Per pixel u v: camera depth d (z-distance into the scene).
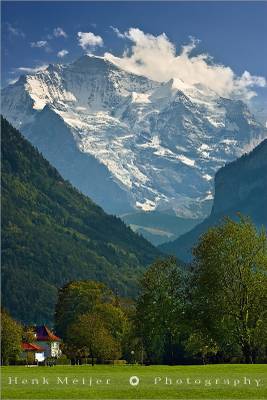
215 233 141.25
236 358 162.25
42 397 69.38
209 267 137.25
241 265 137.00
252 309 136.00
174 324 155.12
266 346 140.75
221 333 135.75
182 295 158.00
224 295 136.38
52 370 135.25
